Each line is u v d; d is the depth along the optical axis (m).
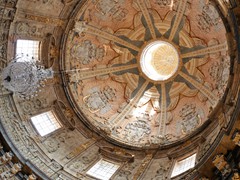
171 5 28.05
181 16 28.28
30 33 24.22
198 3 25.77
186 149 23.75
